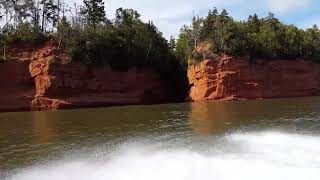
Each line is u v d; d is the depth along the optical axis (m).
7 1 79.00
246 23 103.81
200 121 37.28
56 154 22.80
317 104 55.44
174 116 44.16
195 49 89.19
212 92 82.38
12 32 75.56
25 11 81.25
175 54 100.12
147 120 40.31
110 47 78.81
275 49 91.06
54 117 48.06
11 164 20.45
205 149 21.33
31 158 21.89
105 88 76.25
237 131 28.31
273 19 104.06
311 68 95.56
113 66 79.69
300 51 95.19
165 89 90.25
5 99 66.94
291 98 79.75
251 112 45.25
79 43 74.94
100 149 23.75
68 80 70.88
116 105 75.38
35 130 34.53
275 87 88.38
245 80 83.69
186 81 93.69
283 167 16.09
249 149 20.45
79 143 26.48
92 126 36.12
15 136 30.94
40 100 67.56
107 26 88.56
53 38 75.62
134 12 95.75
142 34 87.81
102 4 92.69
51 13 85.94
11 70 69.38
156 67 87.94
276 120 34.81
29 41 73.94
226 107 56.09
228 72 82.50
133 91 81.38
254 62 86.75
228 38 85.44
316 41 102.50
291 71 91.44
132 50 82.38
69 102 68.94
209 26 95.12
